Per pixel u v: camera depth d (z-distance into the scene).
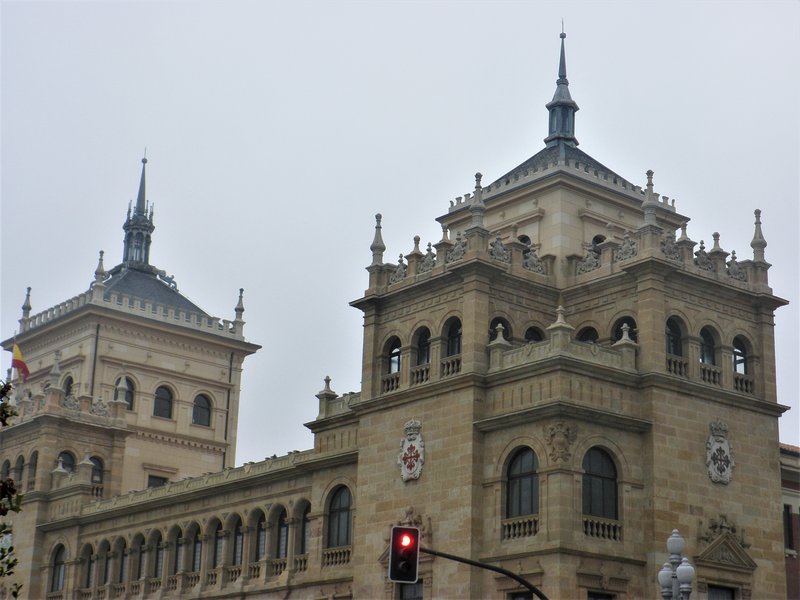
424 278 65.56
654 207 63.78
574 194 71.50
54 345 108.31
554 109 78.81
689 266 63.69
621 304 63.62
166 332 107.94
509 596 57.06
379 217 69.88
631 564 57.69
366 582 63.72
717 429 62.06
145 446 104.50
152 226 116.50
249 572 76.25
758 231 67.81
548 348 59.00
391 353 67.00
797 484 71.00
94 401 100.25
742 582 60.91
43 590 91.56
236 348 112.19
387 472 64.19
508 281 64.38
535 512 57.44
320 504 70.31
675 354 62.66
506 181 74.88
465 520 59.00
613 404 59.31
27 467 95.25
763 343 66.00
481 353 61.66
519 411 58.19
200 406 109.75
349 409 70.25
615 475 58.78
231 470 79.56
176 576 81.44
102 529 88.75
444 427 61.59
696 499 60.12
